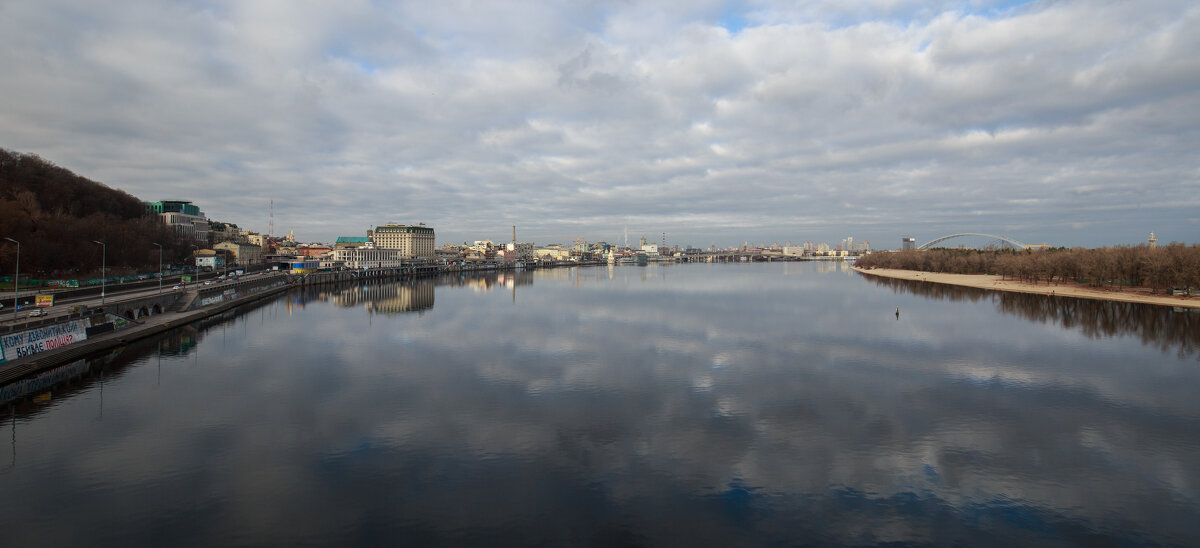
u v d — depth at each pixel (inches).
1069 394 2444.6
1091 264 6998.0
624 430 2022.6
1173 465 1711.4
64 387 2586.1
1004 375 2783.0
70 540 1304.1
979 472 1673.2
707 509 1462.8
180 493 1531.7
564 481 1616.6
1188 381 2645.2
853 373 2839.6
